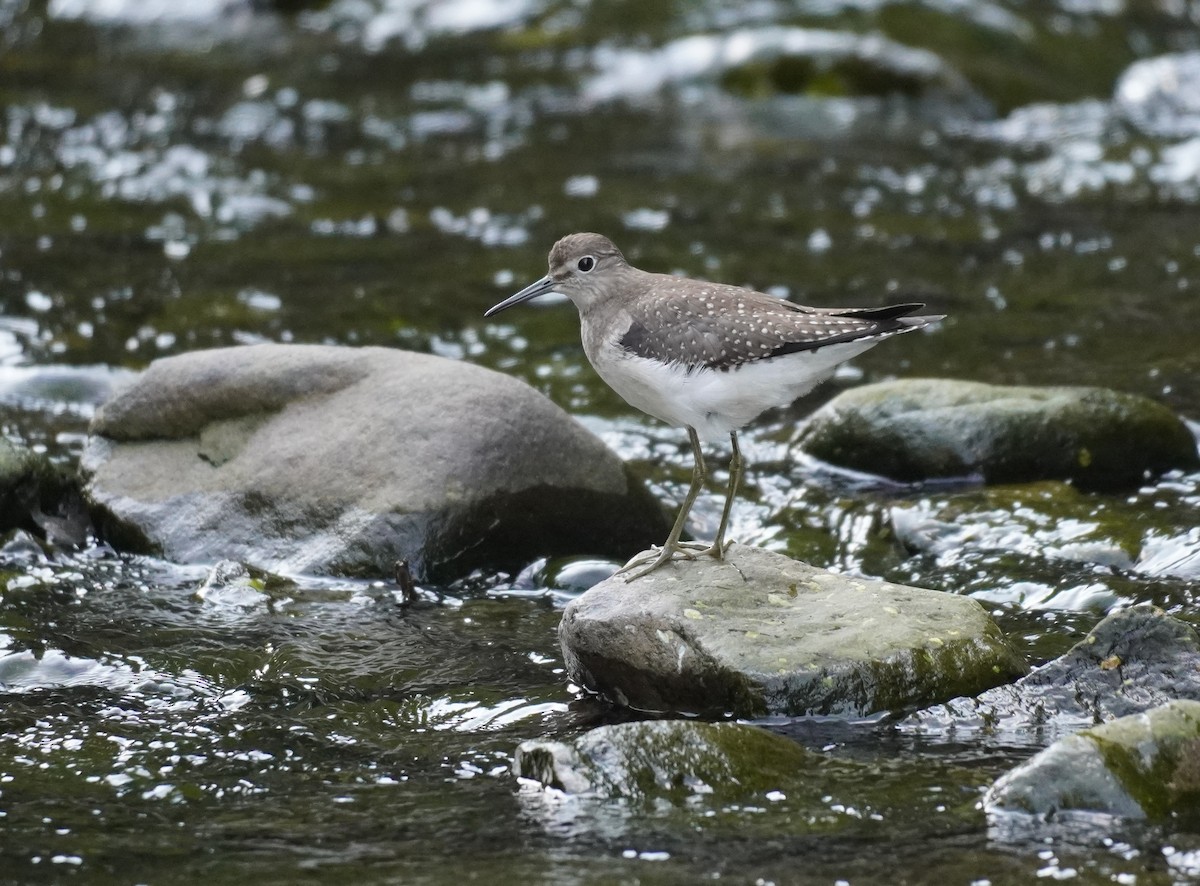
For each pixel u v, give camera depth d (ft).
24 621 34.86
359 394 39.81
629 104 87.35
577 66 92.84
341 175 74.69
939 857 24.30
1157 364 51.11
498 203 71.05
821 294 59.31
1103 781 25.52
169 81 89.04
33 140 77.51
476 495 37.81
